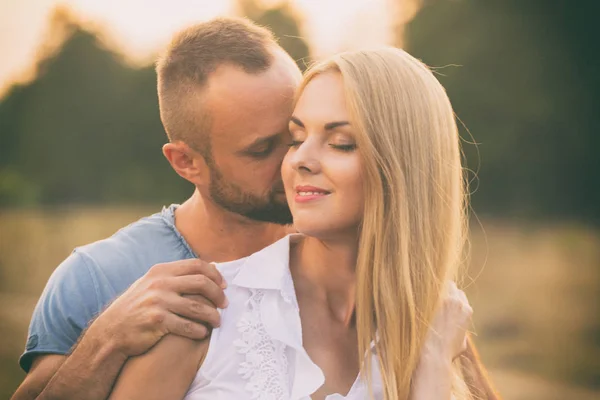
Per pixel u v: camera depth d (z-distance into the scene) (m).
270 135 2.12
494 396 2.05
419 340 1.77
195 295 1.63
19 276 13.97
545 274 12.77
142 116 28.77
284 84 2.13
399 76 1.71
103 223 22.02
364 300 1.70
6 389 6.61
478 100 23.72
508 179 23.39
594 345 8.30
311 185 1.66
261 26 2.29
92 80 29.12
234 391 1.57
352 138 1.66
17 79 29.00
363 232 1.68
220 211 2.26
